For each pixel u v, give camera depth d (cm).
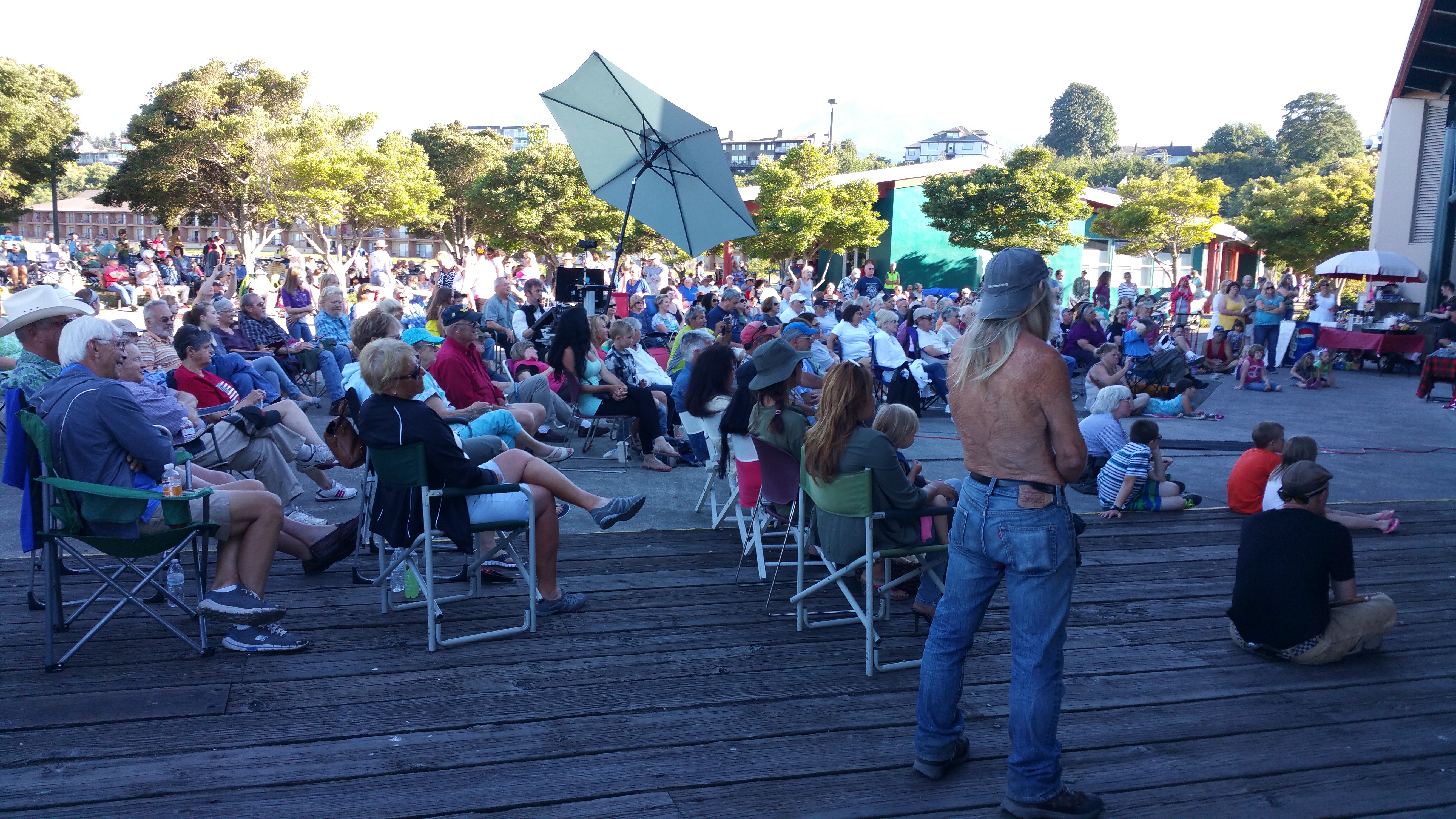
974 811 250
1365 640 357
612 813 245
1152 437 576
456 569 448
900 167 2625
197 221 6650
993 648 368
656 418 665
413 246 6338
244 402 513
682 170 782
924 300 1412
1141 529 558
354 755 270
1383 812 257
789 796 255
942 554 368
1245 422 997
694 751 279
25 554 446
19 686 307
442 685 319
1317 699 329
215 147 3681
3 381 563
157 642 348
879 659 351
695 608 404
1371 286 1783
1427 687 340
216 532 327
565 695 314
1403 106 1692
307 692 310
